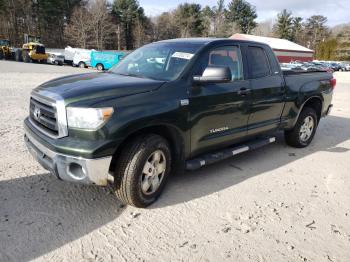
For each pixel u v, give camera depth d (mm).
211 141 4277
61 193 3871
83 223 3305
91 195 3867
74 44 69062
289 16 94062
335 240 3266
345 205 4000
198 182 4414
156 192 3734
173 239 3129
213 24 90688
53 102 3281
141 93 3477
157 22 87375
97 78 3904
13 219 3291
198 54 4102
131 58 4762
